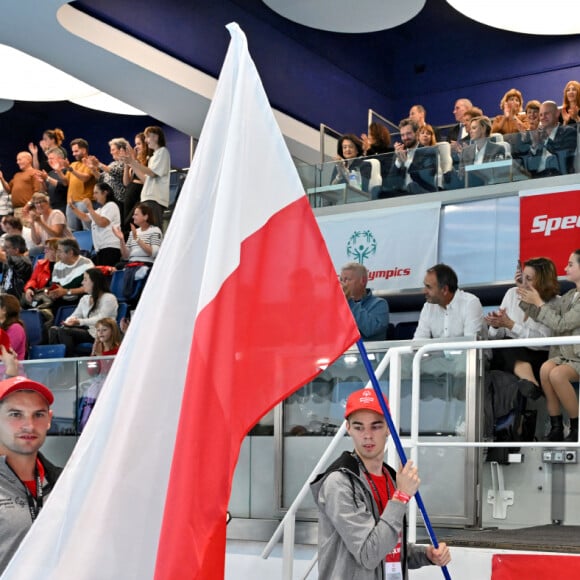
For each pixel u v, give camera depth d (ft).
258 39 45.68
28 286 38.11
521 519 19.90
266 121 10.52
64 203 45.24
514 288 25.90
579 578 13.92
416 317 34.12
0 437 12.42
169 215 40.06
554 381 20.07
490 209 32.37
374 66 53.16
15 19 36.50
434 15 51.16
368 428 12.82
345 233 34.94
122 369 9.60
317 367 9.88
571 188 30.94
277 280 10.12
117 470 9.21
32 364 25.64
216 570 8.75
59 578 9.02
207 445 9.04
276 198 10.36
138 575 9.06
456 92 52.29
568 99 34.40
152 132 39.88
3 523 11.91
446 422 20.62
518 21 43.01
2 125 58.08
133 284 35.88
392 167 34.37
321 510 12.79
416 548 13.29
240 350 9.70
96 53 38.99
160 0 40.81
